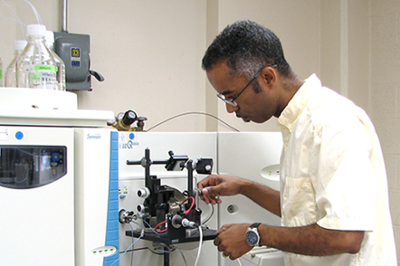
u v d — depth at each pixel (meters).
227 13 1.95
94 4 1.70
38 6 1.58
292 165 1.08
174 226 1.03
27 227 0.81
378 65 2.29
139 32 1.81
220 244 1.08
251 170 1.46
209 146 1.39
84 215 0.86
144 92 1.82
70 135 0.86
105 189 0.90
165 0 1.89
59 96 0.94
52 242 0.83
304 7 2.27
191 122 1.95
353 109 1.03
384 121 2.25
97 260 0.88
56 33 1.53
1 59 1.47
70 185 0.85
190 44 1.96
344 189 0.89
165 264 1.22
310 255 0.94
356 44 2.25
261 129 2.06
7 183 0.80
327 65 2.27
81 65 1.54
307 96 1.11
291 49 2.21
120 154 1.23
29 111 0.83
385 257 1.01
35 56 1.12
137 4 1.81
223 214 1.40
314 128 1.01
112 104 1.73
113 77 1.74
